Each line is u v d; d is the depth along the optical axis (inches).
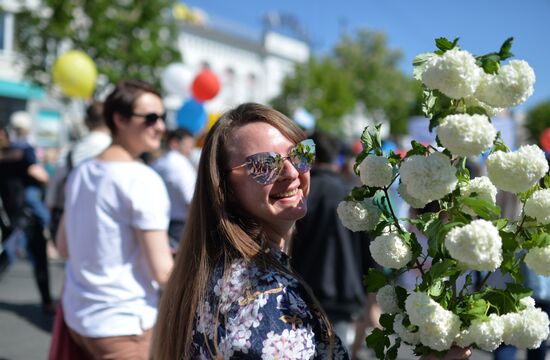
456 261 46.2
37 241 215.6
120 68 549.0
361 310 136.6
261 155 56.6
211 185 57.7
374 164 49.8
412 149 48.9
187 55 927.0
